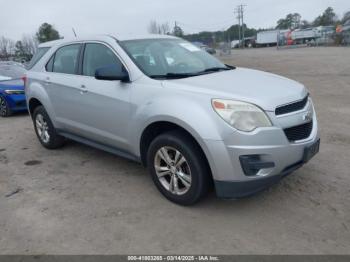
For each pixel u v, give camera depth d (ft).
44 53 18.53
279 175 10.92
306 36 236.22
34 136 22.53
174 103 11.37
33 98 18.80
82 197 13.32
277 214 11.47
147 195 13.21
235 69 15.14
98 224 11.38
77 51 15.94
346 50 120.26
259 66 71.51
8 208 12.73
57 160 17.51
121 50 13.74
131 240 10.48
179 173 11.93
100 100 14.08
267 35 272.31
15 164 17.30
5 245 10.50
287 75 51.47
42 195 13.66
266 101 10.66
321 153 16.56
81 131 15.92
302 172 14.46
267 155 10.48
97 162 16.94
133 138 13.08
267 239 10.21
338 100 29.76
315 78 45.65
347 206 11.75
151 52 14.21
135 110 12.64
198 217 11.51
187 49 15.74
